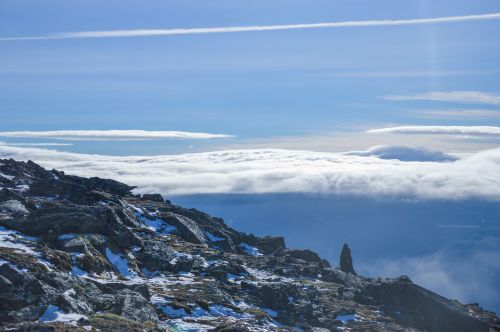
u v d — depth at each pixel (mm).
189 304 84125
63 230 96688
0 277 68938
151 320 74938
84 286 76438
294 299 97875
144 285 82812
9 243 86688
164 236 123000
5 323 64375
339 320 94188
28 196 121438
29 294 69000
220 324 78812
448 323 100250
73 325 63656
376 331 90875
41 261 81312
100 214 104812
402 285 105688
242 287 99500
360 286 119562
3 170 134125
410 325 98000
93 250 94375
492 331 101188
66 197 123312
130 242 104625
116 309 73625
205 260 111875
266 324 85062
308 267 122062
